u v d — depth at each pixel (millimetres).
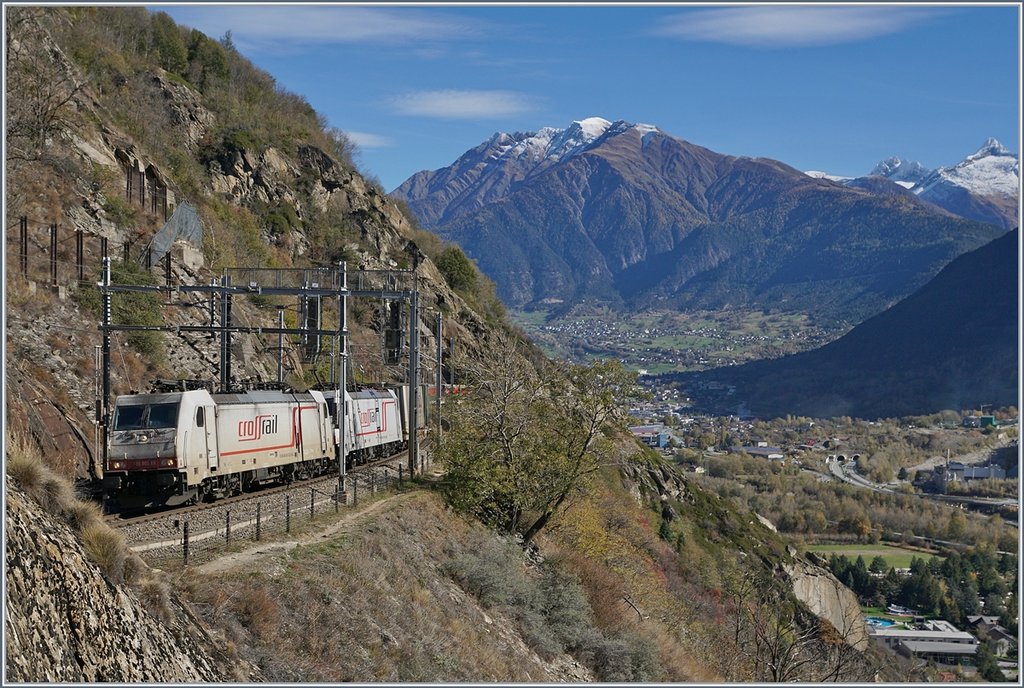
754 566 73688
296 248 77875
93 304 42406
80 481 30062
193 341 48750
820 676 34969
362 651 20125
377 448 49250
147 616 15469
